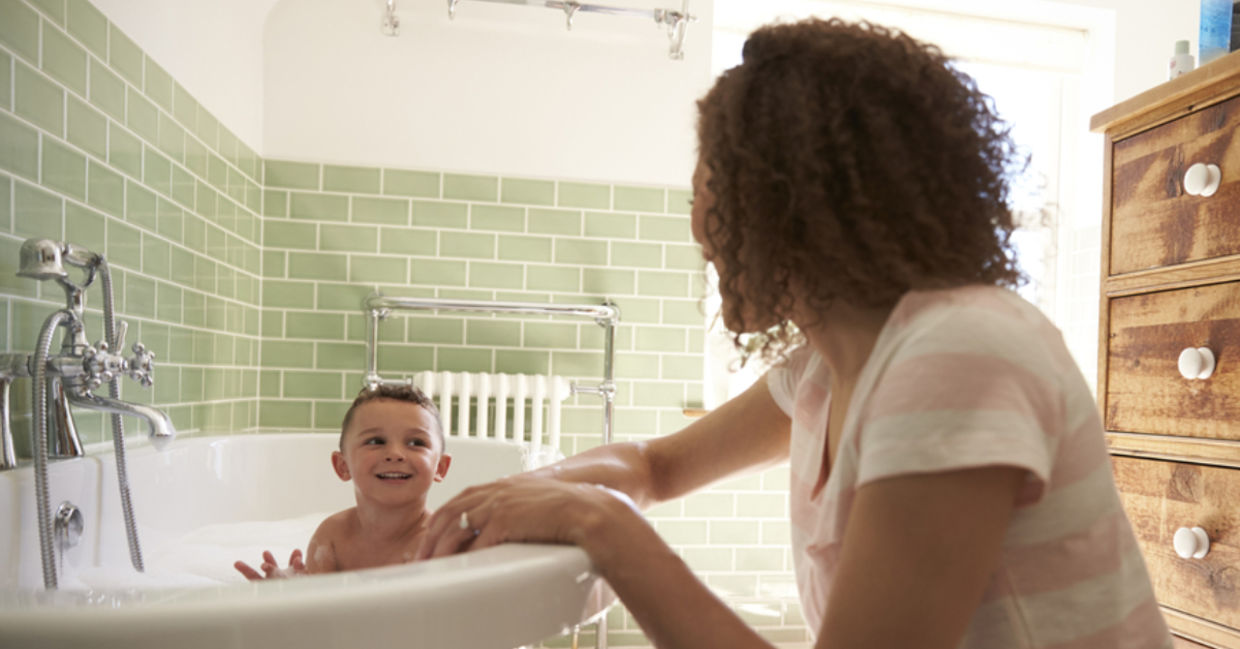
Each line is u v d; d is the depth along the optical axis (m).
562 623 0.56
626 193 2.88
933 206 0.60
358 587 0.49
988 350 0.51
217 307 2.41
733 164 0.63
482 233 2.82
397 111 2.79
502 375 2.68
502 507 0.62
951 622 0.49
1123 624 0.58
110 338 1.53
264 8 2.71
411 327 2.77
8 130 1.44
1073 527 0.55
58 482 1.43
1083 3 3.03
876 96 0.60
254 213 2.69
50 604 0.46
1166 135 1.55
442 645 0.50
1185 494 1.47
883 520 0.50
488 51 2.83
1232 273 1.38
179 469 1.97
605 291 2.87
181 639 0.45
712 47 3.02
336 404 2.75
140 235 1.95
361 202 2.77
